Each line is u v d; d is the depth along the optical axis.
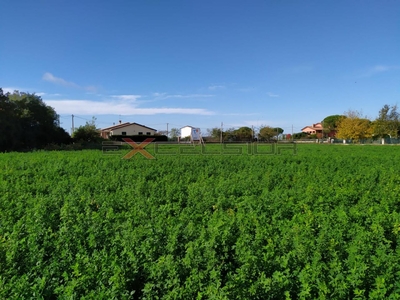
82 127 51.72
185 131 81.31
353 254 4.70
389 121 58.78
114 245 5.39
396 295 3.82
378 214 6.49
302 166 16.69
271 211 7.50
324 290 3.85
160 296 4.34
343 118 73.38
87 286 4.22
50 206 7.80
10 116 37.84
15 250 4.95
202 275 4.20
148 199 8.48
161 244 5.36
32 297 3.99
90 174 14.50
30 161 18.75
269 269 4.56
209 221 6.42
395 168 15.73
